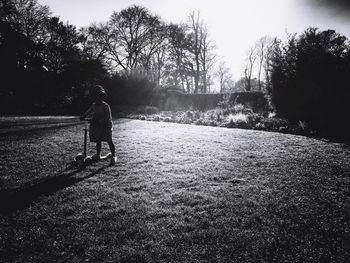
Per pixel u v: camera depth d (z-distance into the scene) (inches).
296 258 116.0
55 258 113.0
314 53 640.4
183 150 335.6
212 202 174.7
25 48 1477.6
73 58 1673.2
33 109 1197.1
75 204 166.4
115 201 173.0
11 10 1502.2
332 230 140.4
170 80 2341.3
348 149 351.3
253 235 133.8
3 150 305.4
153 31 1989.4
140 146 358.6
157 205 168.1
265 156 307.7
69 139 394.6
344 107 591.2
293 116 625.6
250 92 1063.6
